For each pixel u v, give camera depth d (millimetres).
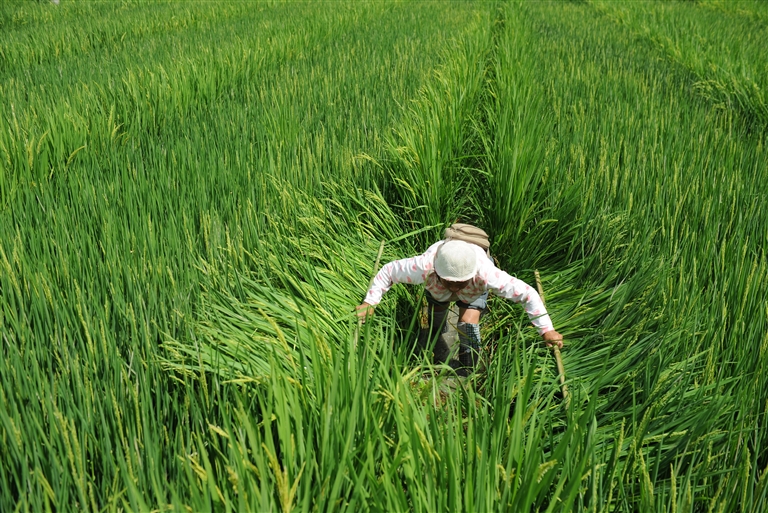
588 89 7543
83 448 2051
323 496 1853
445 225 4934
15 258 3029
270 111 5652
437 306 3551
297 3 16359
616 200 4602
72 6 15383
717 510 2209
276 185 4262
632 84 7660
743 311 3076
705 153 5133
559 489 1912
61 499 1895
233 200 4062
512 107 6438
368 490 2010
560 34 12711
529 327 3584
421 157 4898
